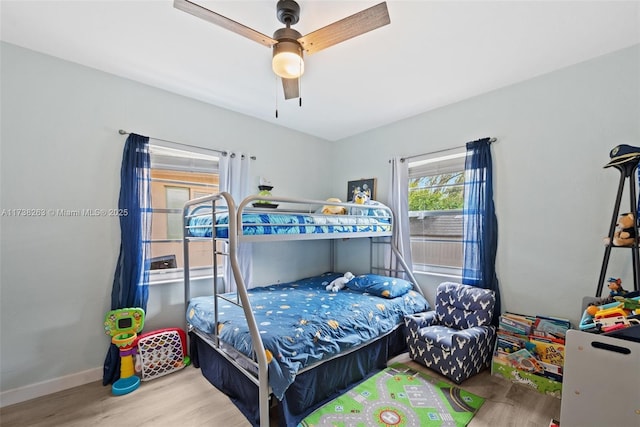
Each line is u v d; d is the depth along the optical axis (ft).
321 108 9.86
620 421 4.00
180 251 8.91
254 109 9.96
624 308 4.81
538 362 6.68
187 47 6.44
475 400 6.26
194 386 6.97
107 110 7.54
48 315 6.68
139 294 7.69
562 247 7.23
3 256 6.23
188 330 8.26
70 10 5.25
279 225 6.64
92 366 7.19
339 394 6.53
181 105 8.84
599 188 6.72
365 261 12.25
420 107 9.76
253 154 10.68
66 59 6.96
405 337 8.89
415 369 7.72
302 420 5.62
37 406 6.11
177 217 8.88
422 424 5.50
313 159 12.90
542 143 7.56
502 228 8.23
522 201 7.89
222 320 6.62
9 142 6.33
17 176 6.40
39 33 5.96
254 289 9.95
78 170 7.12
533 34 5.91
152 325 8.14
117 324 7.07
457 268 9.48
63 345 6.84
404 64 7.08
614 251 6.50
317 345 5.98
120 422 5.64
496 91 8.41
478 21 5.51
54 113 6.83
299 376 5.72
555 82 7.37
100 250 7.37
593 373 4.23
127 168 7.62
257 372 5.45
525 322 7.39
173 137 8.66
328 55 6.68
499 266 8.27
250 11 5.24
